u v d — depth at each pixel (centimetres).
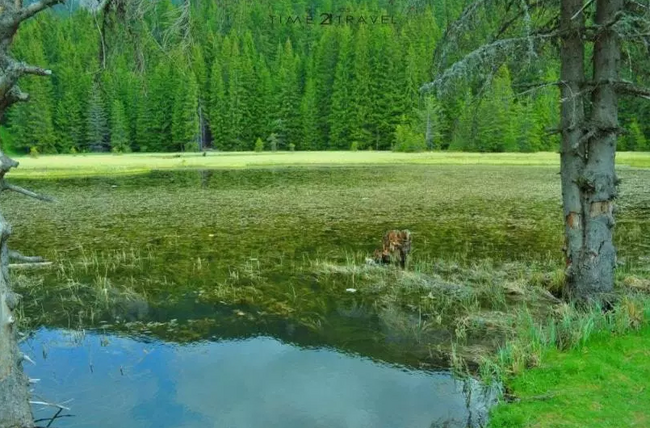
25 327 680
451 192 2250
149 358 587
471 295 784
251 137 7081
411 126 5606
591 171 689
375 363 570
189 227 1438
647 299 662
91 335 658
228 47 6825
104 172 3569
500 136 4597
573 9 673
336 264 1003
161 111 6562
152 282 891
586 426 402
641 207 1748
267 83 7000
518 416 425
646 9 620
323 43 6981
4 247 401
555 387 472
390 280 889
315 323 695
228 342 634
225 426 440
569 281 738
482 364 546
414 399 488
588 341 564
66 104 6234
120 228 1427
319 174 3322
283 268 979
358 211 1717
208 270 970
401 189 2373
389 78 6181
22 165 3981
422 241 1227
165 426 445
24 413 380
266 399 489
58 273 945
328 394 500
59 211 1755
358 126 6525
